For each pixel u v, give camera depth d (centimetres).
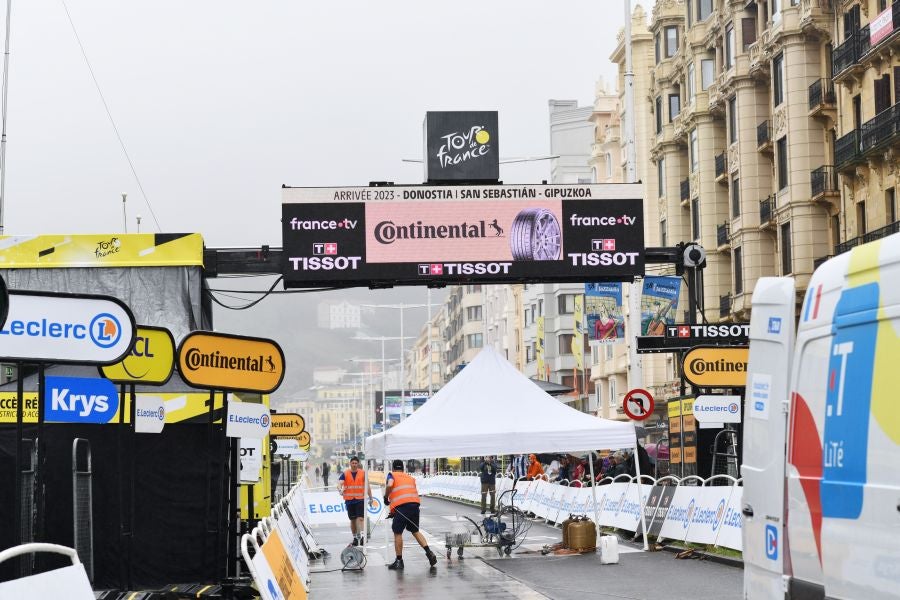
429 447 5056
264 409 3528
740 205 11519
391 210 5384
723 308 12231
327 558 5775
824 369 1711
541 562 5003
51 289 5091
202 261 5197
